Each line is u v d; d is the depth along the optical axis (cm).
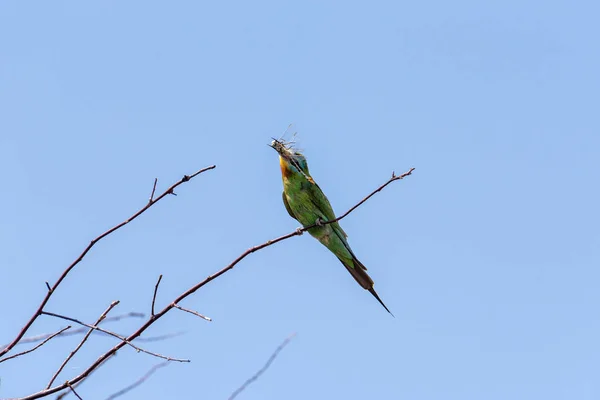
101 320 741
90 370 725
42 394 709
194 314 776
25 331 716
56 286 741
